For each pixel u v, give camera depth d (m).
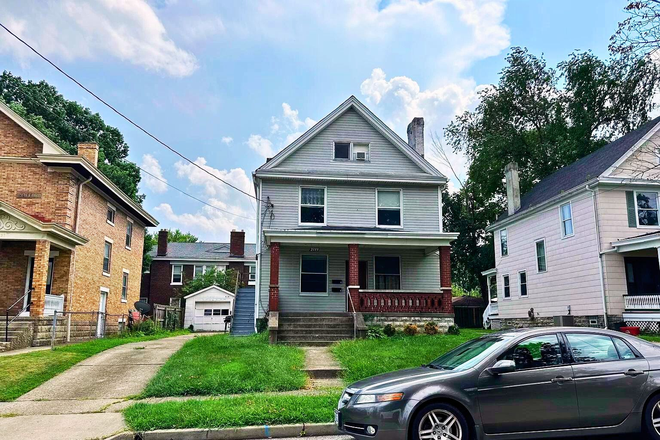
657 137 19.23
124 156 38.81
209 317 34.41
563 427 5.70
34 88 33.69
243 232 40.69
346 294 19.53
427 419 5.51
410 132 24.39
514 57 33.62
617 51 11.05
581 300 19.83
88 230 20.12
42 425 7.07
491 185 33.88
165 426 6.81
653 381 5.90
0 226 15.74
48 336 15.85
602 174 18.91
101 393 9.07
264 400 7.95
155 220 29.44
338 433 6.89
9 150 18.23
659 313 16.55
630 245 17.73
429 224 20.73
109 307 23.19
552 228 22.19
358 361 11.07
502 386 5.66
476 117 35.91
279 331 15.49
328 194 20.47
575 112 30.80
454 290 57.41
